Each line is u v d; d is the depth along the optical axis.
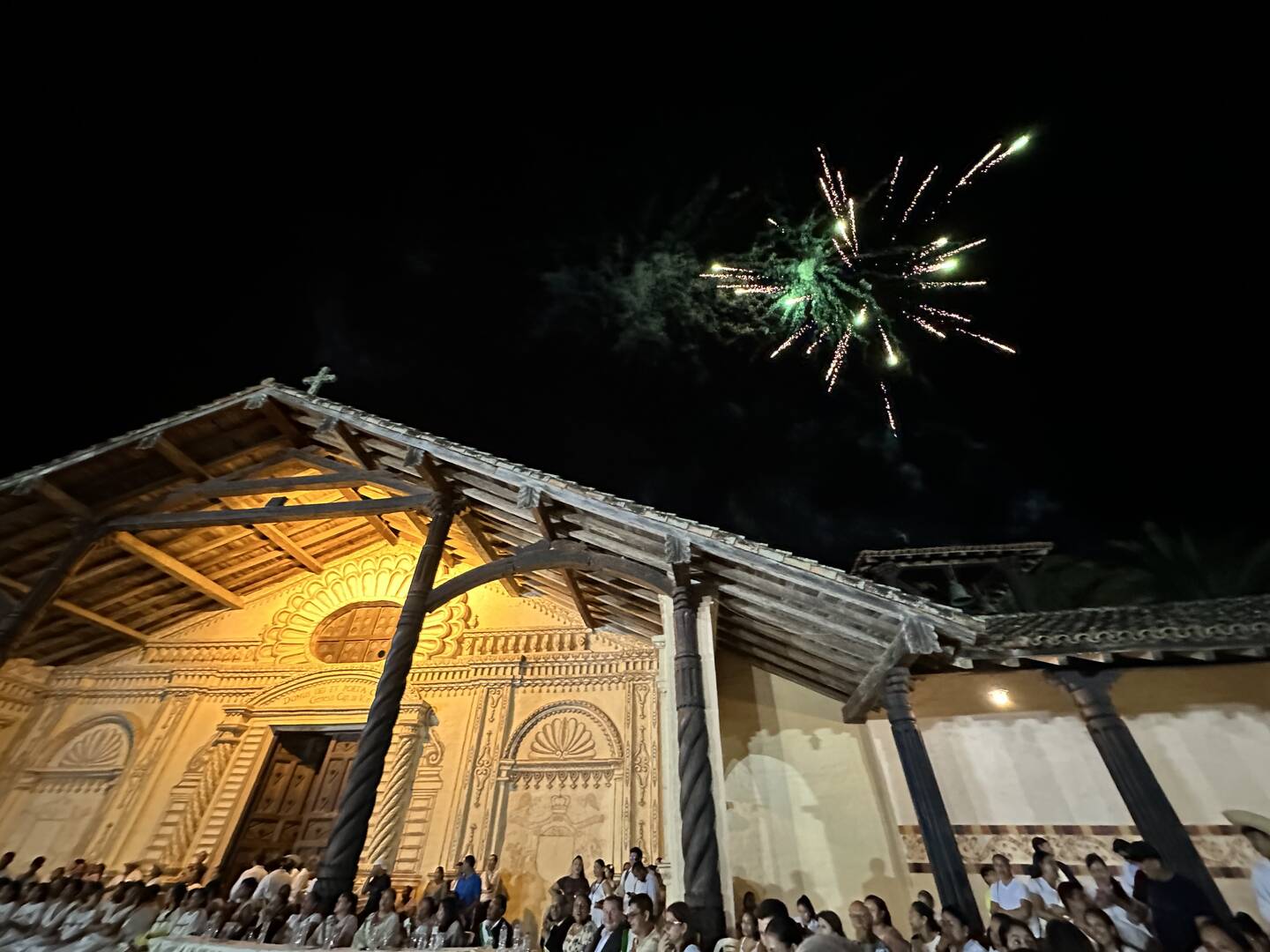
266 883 9.09
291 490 10.63
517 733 11.87
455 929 7.16
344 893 6.92
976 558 14.04
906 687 7.97
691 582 8.53
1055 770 9.27
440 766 11.62
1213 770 8.49
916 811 7.20
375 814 11.05
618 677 12.38
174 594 12.91
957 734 9.82
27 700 12.56
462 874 9.31
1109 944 5.39
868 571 14.45
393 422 10.09
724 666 11.34
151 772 11.70
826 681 10.48
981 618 7.85
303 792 11.83
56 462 9.84
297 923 6.74
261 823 11.39
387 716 8.08
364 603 13.67
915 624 7.34
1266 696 8.85
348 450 10.80
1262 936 5.35
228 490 10.70
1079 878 8.45
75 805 11.53
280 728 12.22
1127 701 9.18
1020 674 10.16
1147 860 5.91
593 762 11.45
